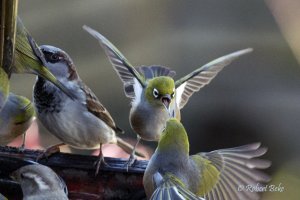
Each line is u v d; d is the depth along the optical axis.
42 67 8.23
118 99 16.23
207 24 17.19
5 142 8.89
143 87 9.68
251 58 16.42
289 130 15.62
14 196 7.63
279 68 16.39
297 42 14.05
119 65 9.90
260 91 16.00
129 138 14.57
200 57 16.81
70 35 17.33
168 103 9.46
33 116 8.88
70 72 8.84
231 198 7.59
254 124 15.66
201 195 7.50
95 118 8.88
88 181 8.15
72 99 8.70
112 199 8.10
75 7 17.52
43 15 17.42
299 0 14.00
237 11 17.14
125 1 17.56
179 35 17.20
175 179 7.16
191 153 15.44
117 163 8.20
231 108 15.77
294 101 15.91
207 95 15.92
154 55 17.03
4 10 7.63
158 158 7.43
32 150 8.70
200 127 15.60
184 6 17.39
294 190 14.46
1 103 7.58
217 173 7.60
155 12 17.45
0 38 7.68
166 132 7.52
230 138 15.52
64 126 8.75
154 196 6.86
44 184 7.25
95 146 9.09
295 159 15.29
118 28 17.45
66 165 8.23
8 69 7.78
